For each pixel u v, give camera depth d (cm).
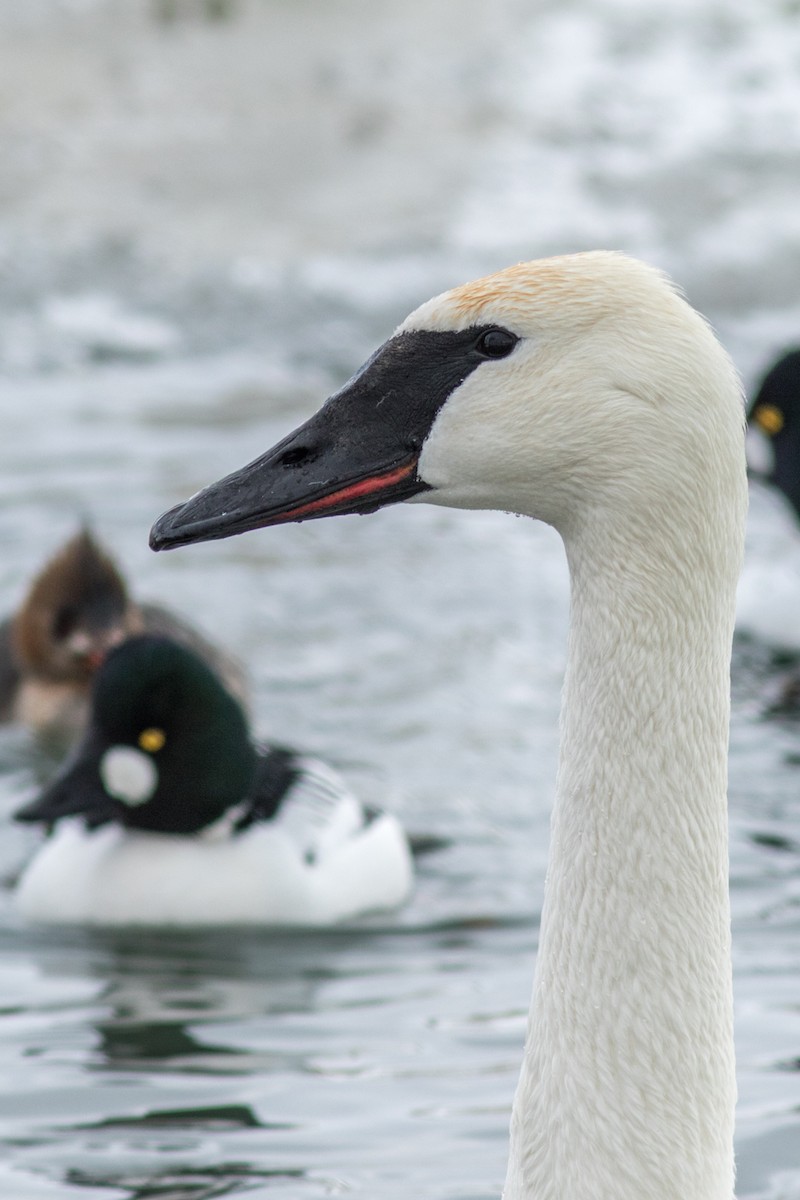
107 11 3688
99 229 2956
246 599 1816
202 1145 813
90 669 1584
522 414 523
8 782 1472
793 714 1544
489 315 529
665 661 516
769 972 1023
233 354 2616
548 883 533
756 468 1852
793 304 2812
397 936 1154
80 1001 1022
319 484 550
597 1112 518
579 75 3472
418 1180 773
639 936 517
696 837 520
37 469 2119
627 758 518
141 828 1212
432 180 3092
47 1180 778
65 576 1600
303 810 1245
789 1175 770
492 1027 965
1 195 3041
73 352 2598
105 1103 862
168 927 1177
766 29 3712
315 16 3691
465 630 1744
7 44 3522
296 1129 829
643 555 513
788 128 3300
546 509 534
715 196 3067
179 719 1203
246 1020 986
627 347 511
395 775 1422
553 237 2934
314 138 3222
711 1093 521
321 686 1605
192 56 3506
